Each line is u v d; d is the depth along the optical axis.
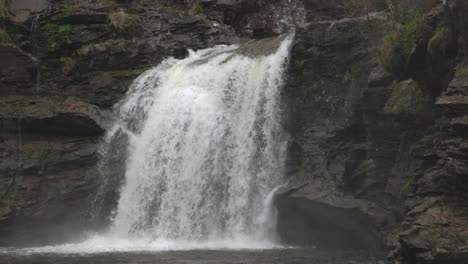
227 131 28.16
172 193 28.42
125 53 32.97
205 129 28.73
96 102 31.97
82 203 28.61
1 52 31.67
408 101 20.47
